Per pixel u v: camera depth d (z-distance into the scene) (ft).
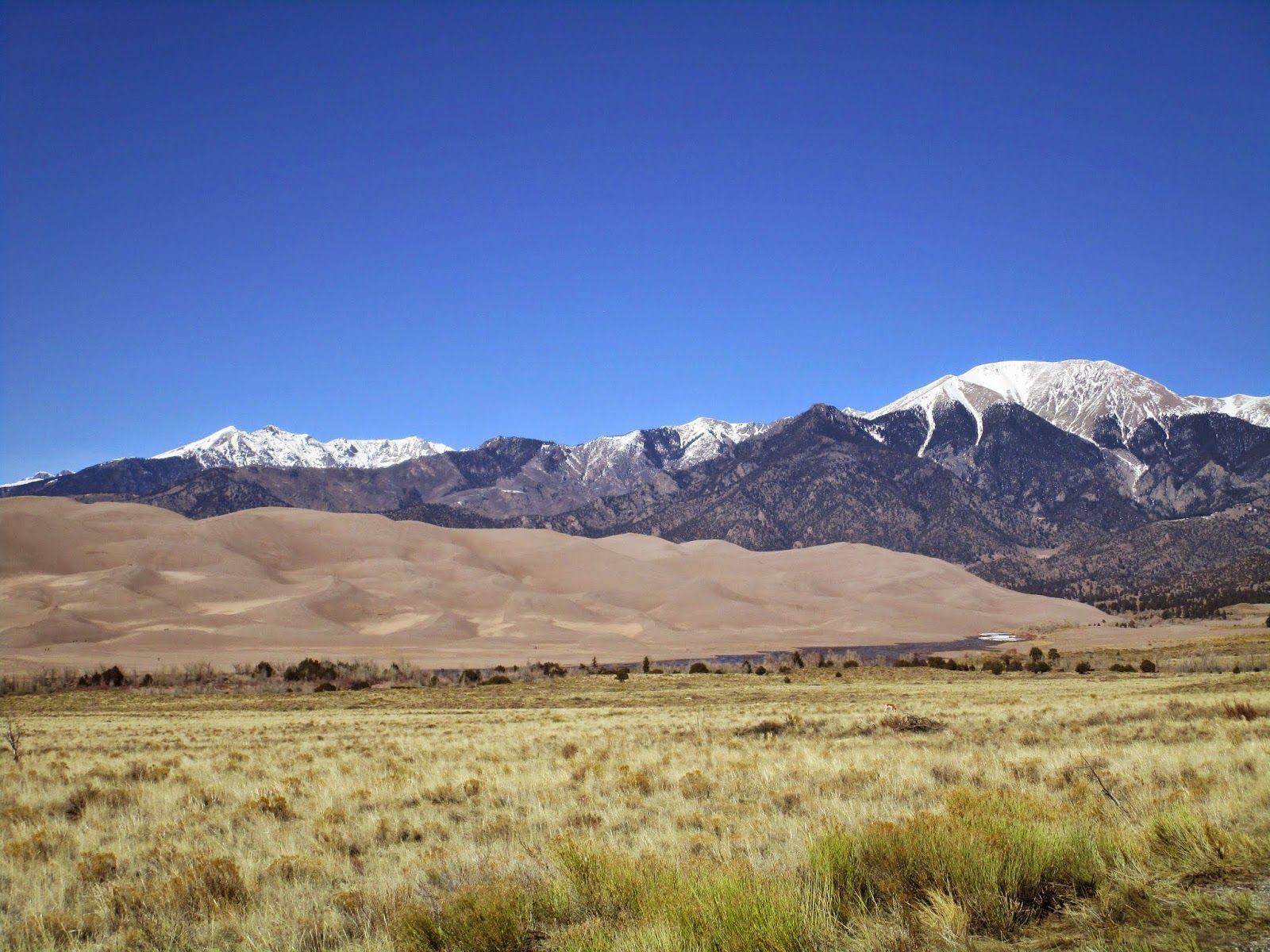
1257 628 645.51
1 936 31.89
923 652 536.42
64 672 372.99
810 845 30.78
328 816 50.85
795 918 23.65
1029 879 26.22
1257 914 22.54
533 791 56.70
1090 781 49.39
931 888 26.16
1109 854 28.50
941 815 34.45
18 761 82.48
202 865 37.58
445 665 485.56
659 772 64.75
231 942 30.58
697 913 24.32
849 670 301.43
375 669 370.32
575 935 25.73
